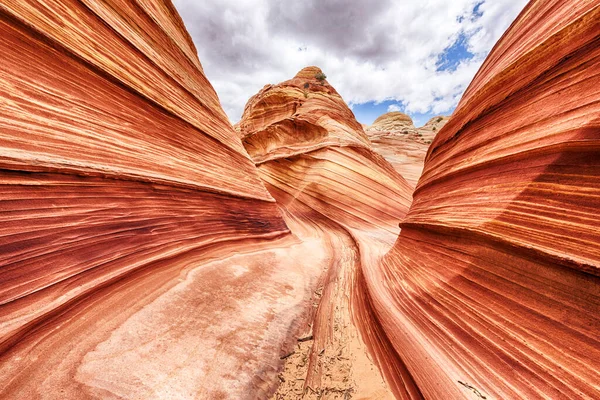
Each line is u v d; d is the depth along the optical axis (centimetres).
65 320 292
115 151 475
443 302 404
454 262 430
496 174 414
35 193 318
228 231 750
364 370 358
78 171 376
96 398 232
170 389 267
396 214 1706
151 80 669
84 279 338
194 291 454
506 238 327
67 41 435
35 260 296
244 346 369
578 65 317
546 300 276
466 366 305
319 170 1852
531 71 400
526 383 257
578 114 294
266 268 688
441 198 582
